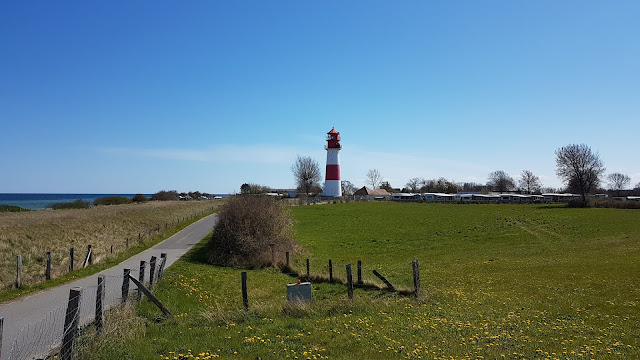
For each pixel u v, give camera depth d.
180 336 12.20
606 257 32.72
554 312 16.17
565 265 29.12
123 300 15.08
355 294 20.53
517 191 170.38
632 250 36.41
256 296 21.25
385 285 22.47
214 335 12.32
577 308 16.73
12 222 38.38
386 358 10.55
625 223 59.00
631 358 10.82
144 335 12.15
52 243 32.91
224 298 20.22
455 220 65.25
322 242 45.69
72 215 48.72
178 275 23.62
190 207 91.06
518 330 13.48
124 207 73.62
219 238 33.34
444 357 10.69
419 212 77.19
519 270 27.77
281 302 17.23
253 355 10.55
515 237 49.38
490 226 58.41
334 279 25.36
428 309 16.41
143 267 17.22
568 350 11.46
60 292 18.84
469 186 198.62
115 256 29.75
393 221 63.91
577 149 106.44
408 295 19.61
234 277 25.44
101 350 10.49
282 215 37.88
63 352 9.81
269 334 12.41
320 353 10.78
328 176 110.25
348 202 99.88
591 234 50.66
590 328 13.81
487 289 21.44
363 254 39.38
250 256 31.48
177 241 41.38
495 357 10.79
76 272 23.75
